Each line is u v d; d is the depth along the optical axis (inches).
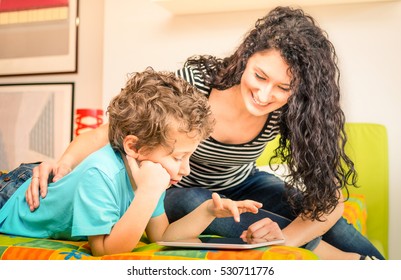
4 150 120.1
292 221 48.1
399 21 83.6
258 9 90.5
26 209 42.6
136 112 36.5
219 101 51.7
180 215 49.6
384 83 84.2
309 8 87.0
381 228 83.0
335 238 48.4
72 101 114.8
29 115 118.3
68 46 115.5
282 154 53.6
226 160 53.7
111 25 100.7
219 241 37.8
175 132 35.8
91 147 49.6
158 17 97.5
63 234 41.3
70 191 38.3
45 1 117.6
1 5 121.6
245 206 41.6
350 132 84.1
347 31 85.7
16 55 119.8
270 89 48.8
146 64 98.1
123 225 34.5
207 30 93.8
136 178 35.9
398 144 83.6
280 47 47.8
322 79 48.1
